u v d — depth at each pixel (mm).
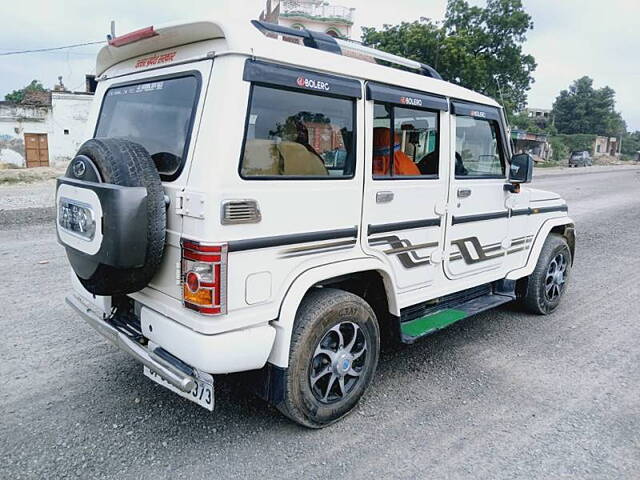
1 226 9023
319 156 3057
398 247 3635
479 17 32875
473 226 4363
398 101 3480
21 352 4121
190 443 3018
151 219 2607
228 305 2648
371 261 3385
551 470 2900
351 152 3227
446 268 4141
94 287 2783
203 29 2674
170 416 3295
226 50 2611
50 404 3383
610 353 4586
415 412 3479
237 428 3195
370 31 32750
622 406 3646
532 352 4566
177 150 2787
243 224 2668
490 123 4457
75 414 3277
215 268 2570
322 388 3213
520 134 44469
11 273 6188
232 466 2830
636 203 15820
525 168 4543
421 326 3932
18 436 3020
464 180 4180
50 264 6637
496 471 2873
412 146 3750
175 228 2740
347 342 3303
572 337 4949
